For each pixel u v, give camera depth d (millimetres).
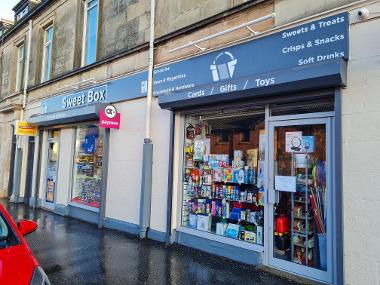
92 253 5520
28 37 13117
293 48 4406
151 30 6824
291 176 4617
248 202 5266
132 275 4551
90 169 8703
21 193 12039
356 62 3893
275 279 4359
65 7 10703
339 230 3844
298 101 4598
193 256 5340
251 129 5328
